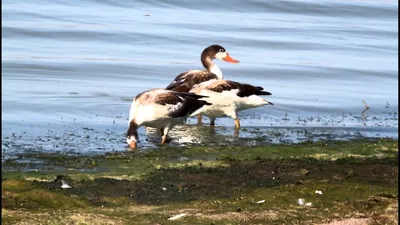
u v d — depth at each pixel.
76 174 13.79
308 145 16.45
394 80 24.64
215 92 18.36
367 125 19.02
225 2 39.12
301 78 24.72
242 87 18.64
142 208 11.95
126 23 33.47
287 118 19.64
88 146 16.34
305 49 29.52
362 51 29.41
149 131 18.08
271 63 26.80
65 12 35.31
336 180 13.78
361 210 11.92
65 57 26.55
